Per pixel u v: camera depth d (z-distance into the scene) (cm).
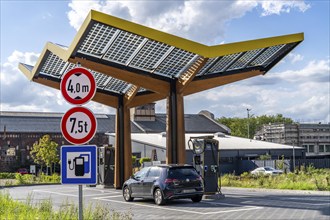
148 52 2180
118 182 2984
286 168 4625
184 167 1873
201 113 8894
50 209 1298
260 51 2255
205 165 2025
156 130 7750
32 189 3198
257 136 8912
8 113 7650
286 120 13388
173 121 2389
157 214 1499
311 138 8675
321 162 5106
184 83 2356
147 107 7994
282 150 6588
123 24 1839
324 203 1758
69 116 719
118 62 2339
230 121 12975
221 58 2242
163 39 1900
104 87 2936
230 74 2516
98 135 7594
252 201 1897
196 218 1375
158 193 1828
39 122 7481
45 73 2773
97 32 2000
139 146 6172
